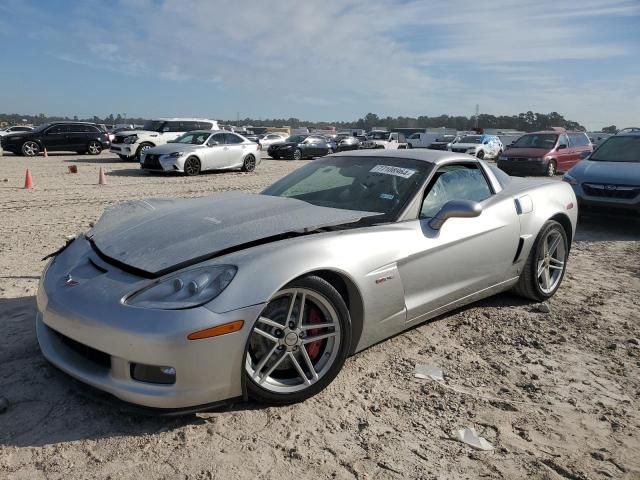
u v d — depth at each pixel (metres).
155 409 2.52
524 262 4.38
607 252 6.84
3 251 5.89
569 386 3.23
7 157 21.83
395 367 3.36
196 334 2.43
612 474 2.43
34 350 3.38
